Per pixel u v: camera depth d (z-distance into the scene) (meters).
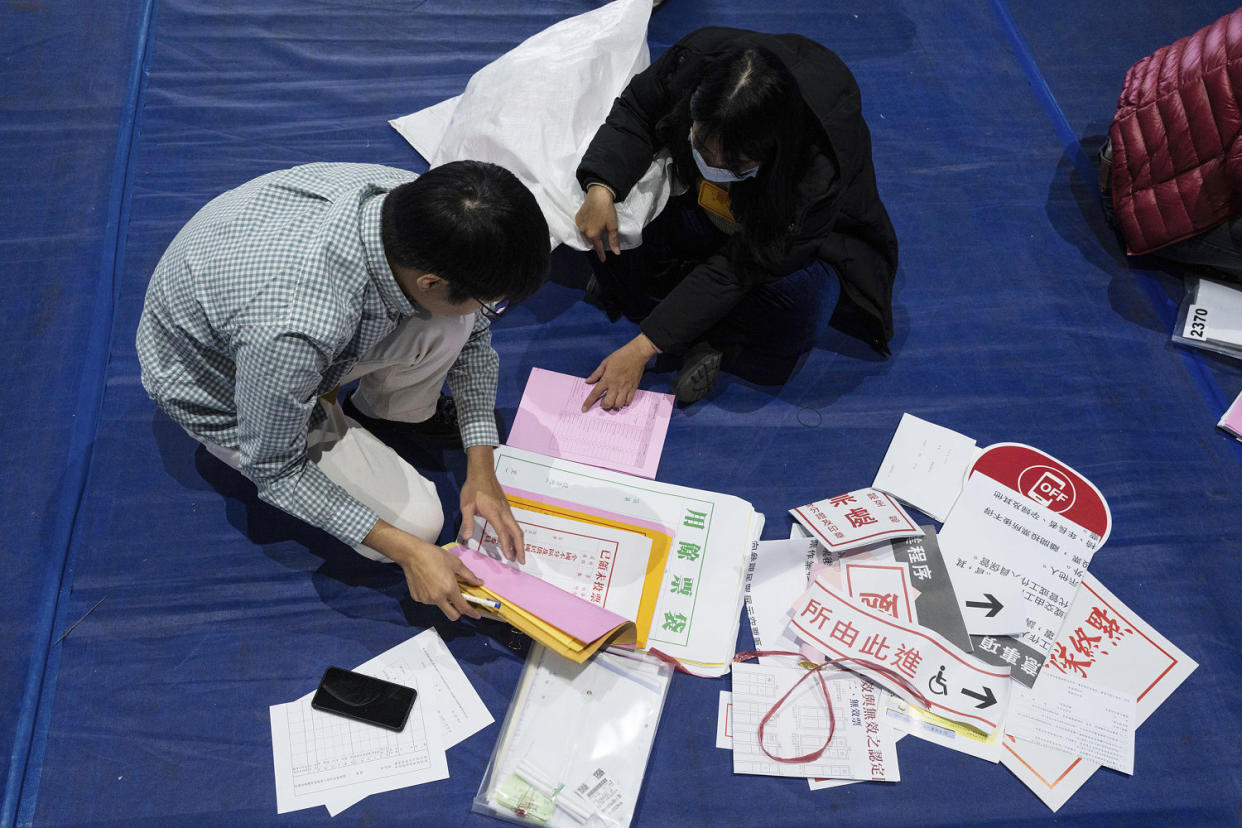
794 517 1.67
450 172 1.01
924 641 1.52
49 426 1.67
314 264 1.08
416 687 1.45
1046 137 2.33
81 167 2.01
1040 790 1.44
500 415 1.77
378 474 1.44
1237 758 1.51
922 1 2.56
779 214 1.43
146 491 1.62
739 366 1.89
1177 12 2.62
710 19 2.44
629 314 1.94
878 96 2.35
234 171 2.03
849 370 1.91
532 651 1.49
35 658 1.44
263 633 1.50
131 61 2.18
